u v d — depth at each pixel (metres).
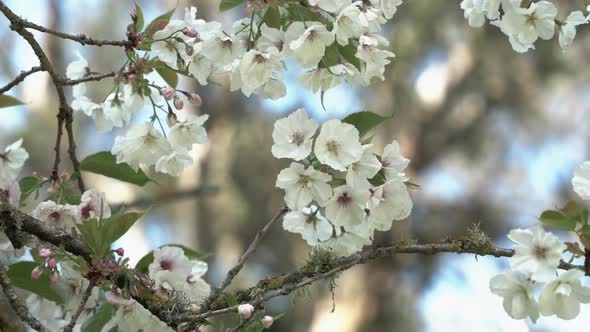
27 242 2.22
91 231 2.16
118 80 2.31
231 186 5.53
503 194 5.97
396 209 2.20
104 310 2.28
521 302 2.12
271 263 5.50
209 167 5.57
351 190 2.19
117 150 2.32
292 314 5.36
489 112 5.68
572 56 5.65
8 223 2.20
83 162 2.39
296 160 2.17
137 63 2.30
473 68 5.61
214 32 2.28
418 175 5.75
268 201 5.61
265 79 2.22
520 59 5.65
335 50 2.24
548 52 5.62
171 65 2.31
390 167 2.21
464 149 5.74
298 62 2.21
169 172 2.34
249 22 2.29
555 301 2.11
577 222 2.14
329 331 5.27
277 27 2.25
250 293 2.22
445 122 5.64
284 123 2.18
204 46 2.28
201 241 5.54
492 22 2.31
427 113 5.58
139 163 2.32
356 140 2.16
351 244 2.29
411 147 5.62
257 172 5.64
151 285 2.22
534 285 2.12
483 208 5.88
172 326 2.20
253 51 2.22
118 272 2.17
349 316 5.39
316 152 2.16
